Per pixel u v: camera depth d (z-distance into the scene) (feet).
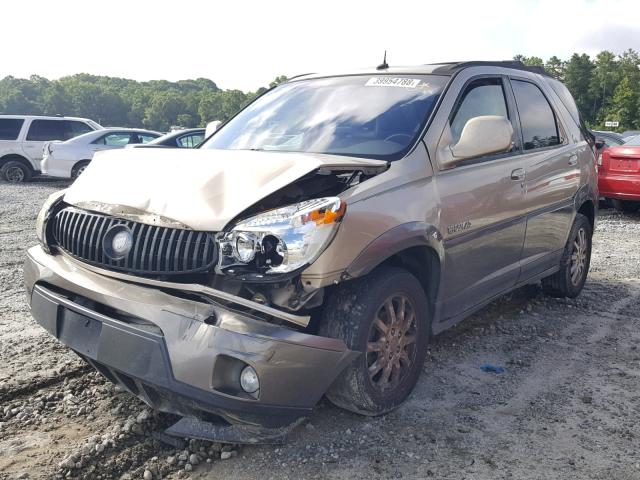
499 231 14.57
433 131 12.83
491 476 9.98
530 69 18.02
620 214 40.45
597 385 13.53
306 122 14.12
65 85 617.62
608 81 442.09
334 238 9.74
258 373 9.08
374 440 10.95
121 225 10.27
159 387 9.31
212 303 9.47
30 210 39.50
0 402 12.09
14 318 17.19
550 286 19.44
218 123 16.57
